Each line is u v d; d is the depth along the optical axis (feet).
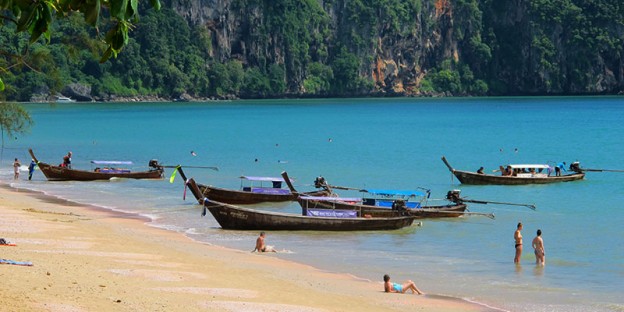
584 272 119.55
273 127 534.37
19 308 69.46
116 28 38.73
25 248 114.73
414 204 178.50
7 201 185.26
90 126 533.14
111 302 77.61
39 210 171.94
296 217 152.46
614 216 181.06
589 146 385.70
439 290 105.91
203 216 168.14
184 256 120.26
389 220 156.04
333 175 274.98
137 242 132.26
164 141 417.08
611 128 496.23
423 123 575.38
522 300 100.89
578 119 595.06
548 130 489.67
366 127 533.96
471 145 396.78
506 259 129.90
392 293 101.86
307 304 89.15
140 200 197.26
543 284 110.93
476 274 117.39
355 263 124.47
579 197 215.31
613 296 103.60
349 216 160.04
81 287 83.41
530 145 394.73
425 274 116.88
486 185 240.94
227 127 532.73
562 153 355.77
